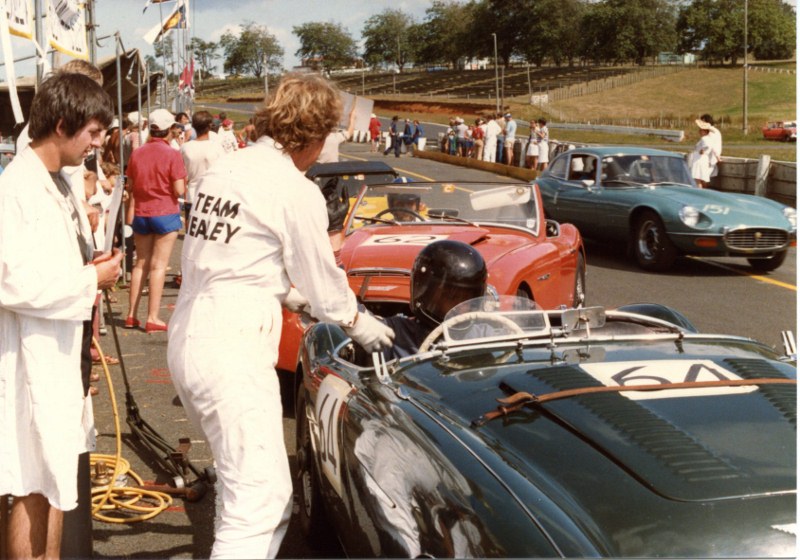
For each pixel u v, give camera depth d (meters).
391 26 145.62
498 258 6.16
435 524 2.32
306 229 2.87
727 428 2.57
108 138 10.98
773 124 58.59
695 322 8.73
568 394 2.81
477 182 7.33
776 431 2.56
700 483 2.27
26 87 11.76
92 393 5.91
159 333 7.96
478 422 2.71
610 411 2.67
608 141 61.78
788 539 2.08
